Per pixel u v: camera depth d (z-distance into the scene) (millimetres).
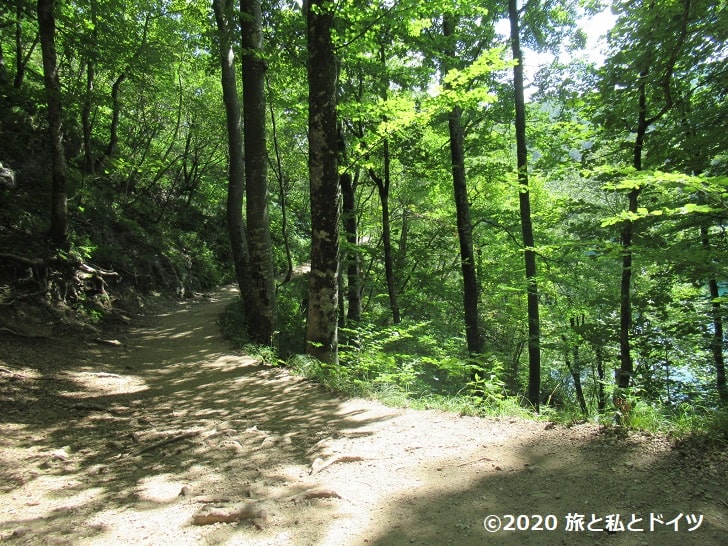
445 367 7176
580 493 2994
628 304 8117
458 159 11273
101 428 5293
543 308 16734
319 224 7992
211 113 21953
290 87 12867
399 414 5180
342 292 14430
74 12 13492
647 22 6301
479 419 4707
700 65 6629
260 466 4020
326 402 6023
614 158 8250
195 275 23188
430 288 15766
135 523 3100
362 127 12984
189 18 16672
